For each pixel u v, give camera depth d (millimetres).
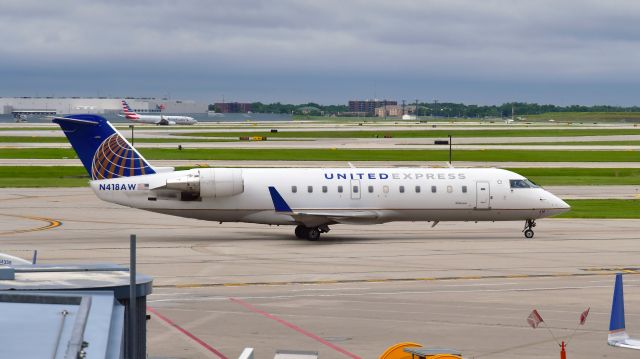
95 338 24625
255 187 120000
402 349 45219
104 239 120938
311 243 118688
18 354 23359
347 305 75375
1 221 142125
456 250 112250
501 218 126000
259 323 67875
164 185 117625
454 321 69000
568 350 59875
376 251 110750
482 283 87125
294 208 120938
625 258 105312
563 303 76875
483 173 126188
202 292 81125
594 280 89188
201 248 112438
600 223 146875
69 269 34938
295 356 39406
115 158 118500
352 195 121938
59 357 23438
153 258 103125
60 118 116625
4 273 32375
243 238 123500
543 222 148375
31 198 180375
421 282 87375
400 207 123062
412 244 118438
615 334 46719
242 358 33344
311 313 71875
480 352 59188
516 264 99938
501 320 69375
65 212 156125
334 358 57312
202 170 119562
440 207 124125
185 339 62188
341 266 97625
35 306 25688
